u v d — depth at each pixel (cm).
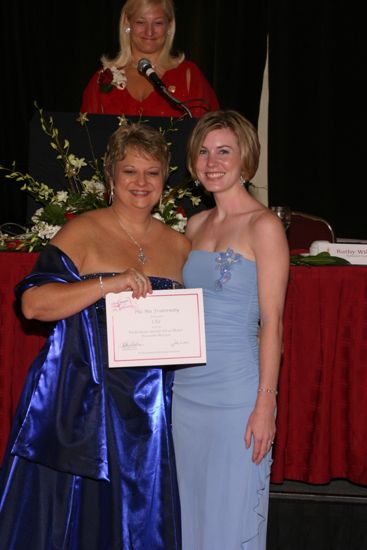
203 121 281
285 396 325
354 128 649
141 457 269
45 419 265
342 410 326
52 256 269
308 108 651
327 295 323
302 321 325
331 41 644
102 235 278
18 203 668
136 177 274
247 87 655
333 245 351
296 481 358
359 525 339
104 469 261
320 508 342
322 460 325
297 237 471
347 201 652
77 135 347
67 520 267
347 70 648
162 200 335
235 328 275
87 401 265
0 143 674
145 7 441
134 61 454
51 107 670
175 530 271
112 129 347
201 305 263
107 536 267
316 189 654
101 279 263
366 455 322
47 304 262
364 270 322
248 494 274
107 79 443
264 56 655
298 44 649
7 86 670
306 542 342
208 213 299
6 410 321
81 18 662
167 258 284
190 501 282
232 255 273
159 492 271
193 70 457
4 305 322
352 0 642
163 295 263
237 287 273
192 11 653
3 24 667
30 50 669
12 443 275
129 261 277
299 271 324
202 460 278
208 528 276
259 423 268
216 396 275
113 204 288
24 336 323
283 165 654
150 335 262
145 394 272
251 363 276
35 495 270
